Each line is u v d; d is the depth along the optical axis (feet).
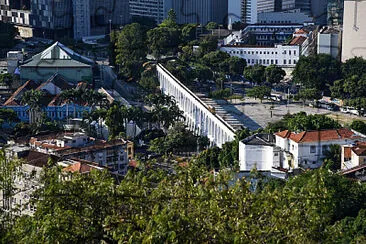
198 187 225.15
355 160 530.27
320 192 226.79
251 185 242.99
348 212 387.34
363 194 397.80
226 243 204.33
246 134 622.54
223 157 601.21
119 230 214.48
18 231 229.45
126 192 228.63
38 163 494.59
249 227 207.00
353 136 575.38
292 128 638.53
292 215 214.28
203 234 204.13
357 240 276.82
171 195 224.53
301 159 556.51
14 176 301.22
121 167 622.54
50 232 217.36
